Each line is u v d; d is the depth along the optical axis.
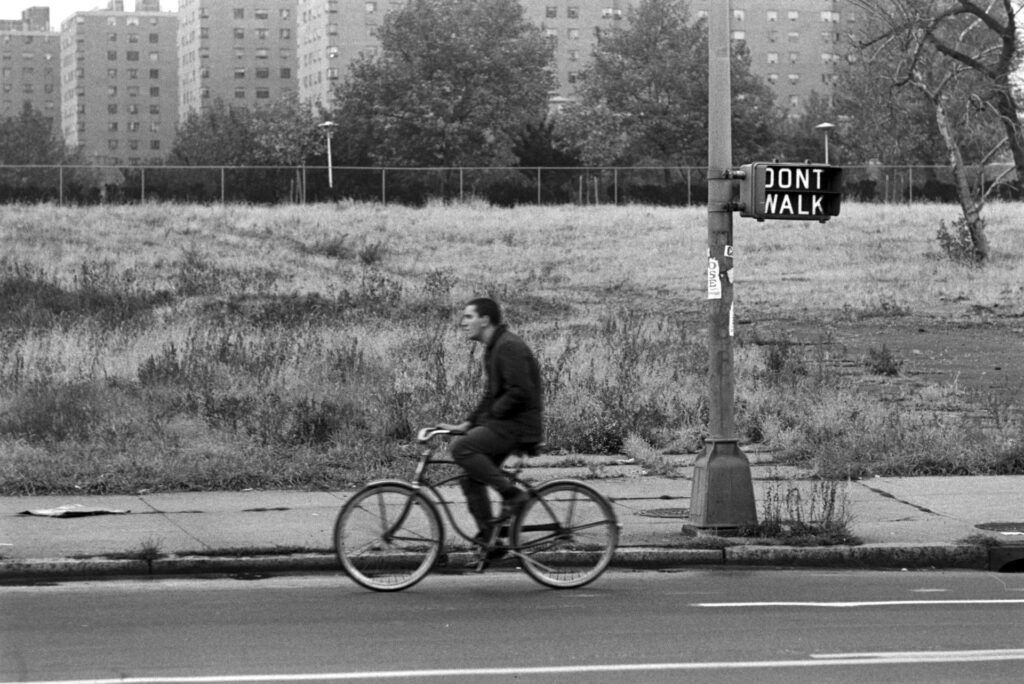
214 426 17.55
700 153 112.06
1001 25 49.91
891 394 23.14
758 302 42.19
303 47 183.50
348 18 173.00
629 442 17.58
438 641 8.92
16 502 14.11
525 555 10.85
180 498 14.44
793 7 179.75
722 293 12.66
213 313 32.56
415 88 107.06
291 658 8.40
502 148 109.25
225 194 65.56
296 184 66.19
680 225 59.97
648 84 114.44
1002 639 9.01
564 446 17.73
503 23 119.44
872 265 50.00
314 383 20.69
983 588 11.06
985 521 13.33
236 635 9.09
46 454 15.75
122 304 32.94
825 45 180.88
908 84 53.69
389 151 108.12
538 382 10.74
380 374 21.67
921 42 50.06
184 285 38.72
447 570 11.62
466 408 18.47
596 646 8.77
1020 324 37.28
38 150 149.62
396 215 60.53
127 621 9.55
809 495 14.66
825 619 9.69
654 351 25.48
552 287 46.00
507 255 52.78
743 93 111.19
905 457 16.56
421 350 24.28
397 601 10.37
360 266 48.78
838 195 12.47
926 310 40.28
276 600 10.41
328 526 12.88
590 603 10.30
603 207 65.00
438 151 107.69
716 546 12.07
